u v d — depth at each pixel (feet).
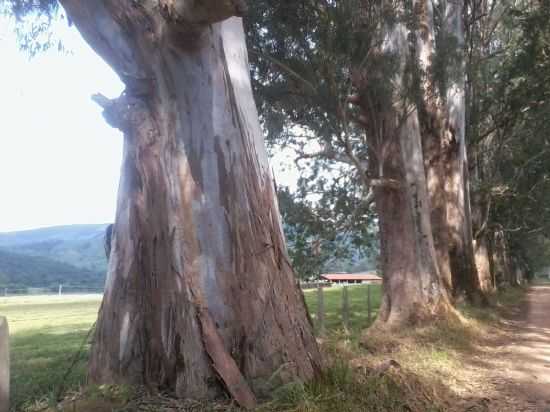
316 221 51.24
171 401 17.61
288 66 40.52
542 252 205.26
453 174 60.90
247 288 19.29
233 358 18.75
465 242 62.18
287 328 19.72
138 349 19.42
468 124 74.02
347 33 38.24
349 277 159.53
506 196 87.35
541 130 75.36
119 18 18.99
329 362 22.04
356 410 18.31
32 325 60.70
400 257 44.21
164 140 19.63
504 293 106.42
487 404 23.81
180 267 18.94
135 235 20.01
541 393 26.27
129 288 19.86
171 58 19.10
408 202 44.47
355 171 53.78
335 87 39.81
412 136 44.83
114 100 20.03
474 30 72.02
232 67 20.71
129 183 20.38
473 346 38.83
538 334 47.83
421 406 21.22
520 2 73.41
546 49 63.21
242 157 20.16
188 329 18.56
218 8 16.58
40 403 18.44
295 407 17.30
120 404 17.17
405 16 42.68
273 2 38.81
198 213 19.26
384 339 36.29
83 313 81.00
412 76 42.96
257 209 20.21
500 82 71.15
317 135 45.27
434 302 43.88
